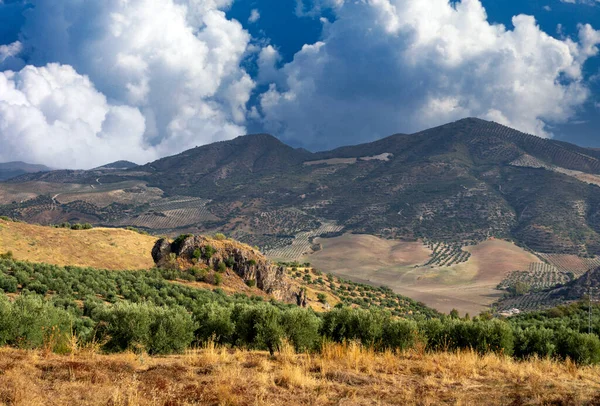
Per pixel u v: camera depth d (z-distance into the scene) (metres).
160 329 20.44
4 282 52.16
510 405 11.15
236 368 13.93
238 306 24.73
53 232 105.00
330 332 23.30
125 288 62.53
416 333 23.11
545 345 24.41
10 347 16.58
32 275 61.00
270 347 19.31
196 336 24.39
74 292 57.81
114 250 104.44
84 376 12.27
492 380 14.09
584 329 39.09
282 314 20.84
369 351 18.44
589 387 13.00
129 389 11.19
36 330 17.52
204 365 14.64
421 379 14.03
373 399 11.65
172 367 13.83
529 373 15.03
